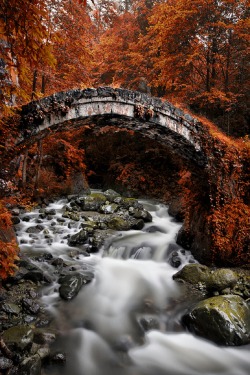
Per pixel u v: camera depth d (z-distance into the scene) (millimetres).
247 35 11078
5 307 5449
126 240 9594
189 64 12969
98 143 18922
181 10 11633
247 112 13664
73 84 11406
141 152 17203
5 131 5457
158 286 7246
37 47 2592
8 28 2510
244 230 7664
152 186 16500
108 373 4527
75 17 9016
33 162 14172
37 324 5332
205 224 8188
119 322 5824
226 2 11297
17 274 6535
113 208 12586
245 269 7598
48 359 4488
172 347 5172
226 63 13023
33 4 2488
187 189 9164
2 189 6164
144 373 4594
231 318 5227
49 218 11469
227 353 4973
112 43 17797
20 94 3213
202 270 7395
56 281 6910
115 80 17703
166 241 9664
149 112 6766
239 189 8141
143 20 18359
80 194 15375
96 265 8070
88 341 5148
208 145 7816
